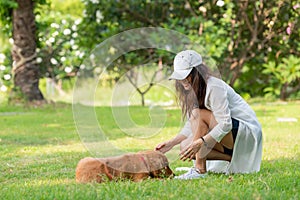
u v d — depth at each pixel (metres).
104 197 3.72
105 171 4.38
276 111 11.20
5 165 5.62
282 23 13.27
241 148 4.70
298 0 12.89
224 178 4.44
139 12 14.04
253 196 3.69
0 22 13.65
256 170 4.79
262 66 14.20
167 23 13.95
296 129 8.45
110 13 14.09
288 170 4.86
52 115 11.24
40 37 14.38
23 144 7.33
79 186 4.10
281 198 3.69
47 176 4.96
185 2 13.82
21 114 11.56
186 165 5.43
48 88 18.17
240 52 13.49
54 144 7.30
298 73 13.21
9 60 14.24
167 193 3.81
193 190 3.89
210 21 13.02
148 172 4.42
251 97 14.80
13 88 13.38
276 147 6.59
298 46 13.55
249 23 13.27
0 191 4.13
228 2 13.13
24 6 13.29
